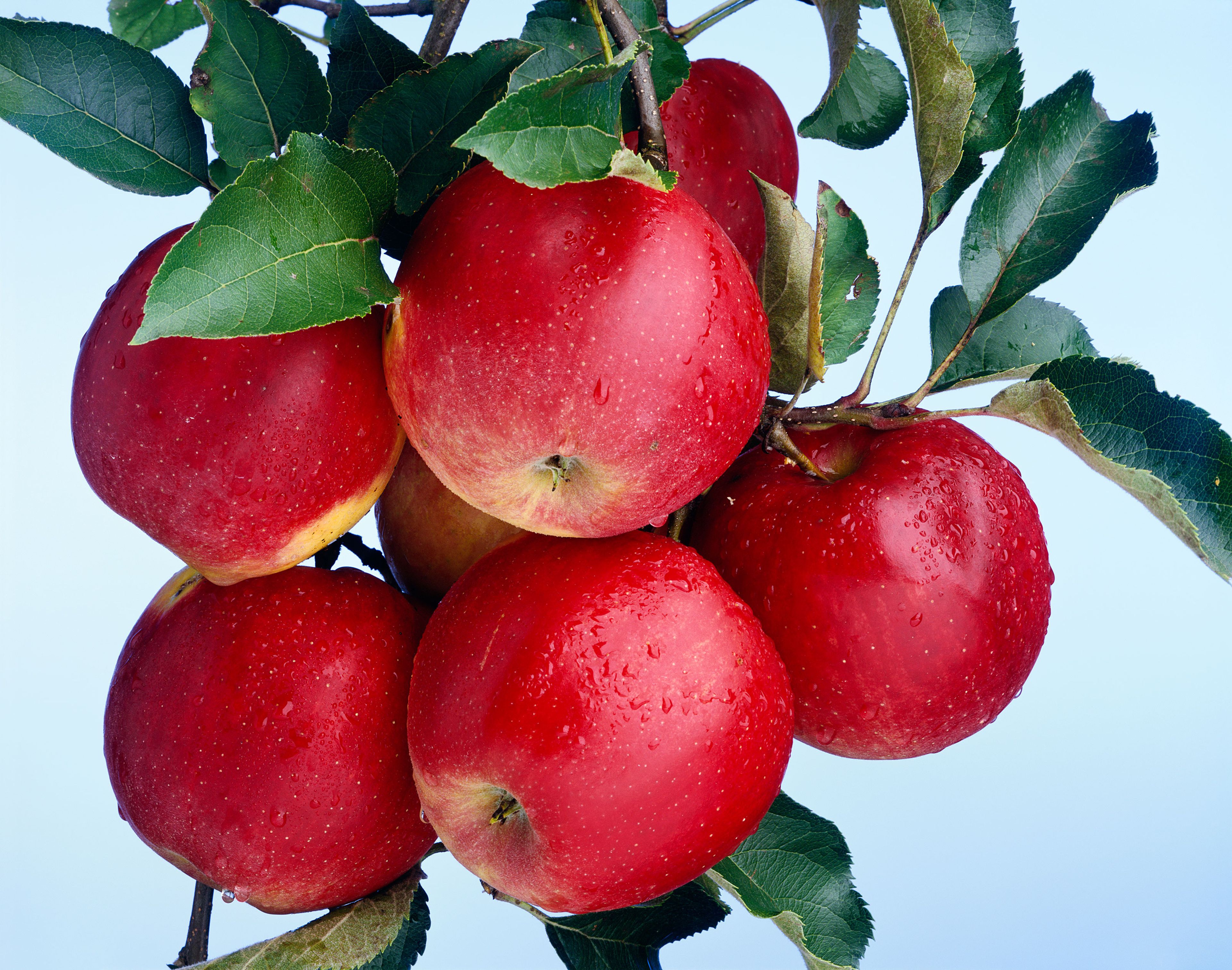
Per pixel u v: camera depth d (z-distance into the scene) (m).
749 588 0.67
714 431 0.63
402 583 0.71
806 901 0.70
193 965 0.67
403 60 0.67
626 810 0.64
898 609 0.66
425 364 0.63
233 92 0.66
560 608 0.64
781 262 0.68
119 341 0.65
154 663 0.68
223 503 0.65
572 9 0.66
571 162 0.61
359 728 0.67
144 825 0.68
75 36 0.66
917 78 0.67
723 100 0.72
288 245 0.62
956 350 0.70
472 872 0.67
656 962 0.72
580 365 0.62
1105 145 0.70
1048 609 0.69
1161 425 0.68
